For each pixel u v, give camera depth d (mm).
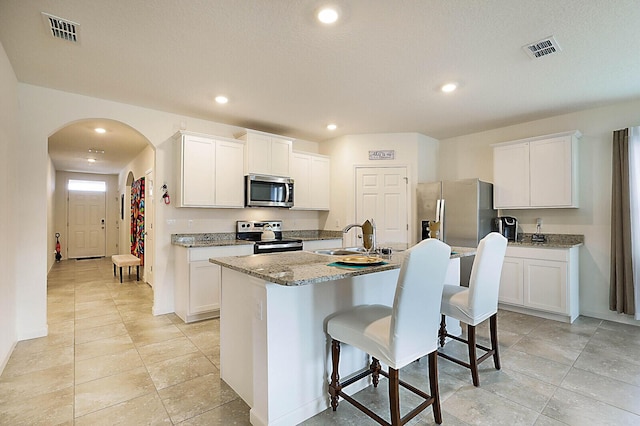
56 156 6715
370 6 1910
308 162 4934
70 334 3137
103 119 3443
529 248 3746
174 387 2178
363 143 4922
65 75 2836
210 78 2914
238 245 3855
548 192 3789
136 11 1953
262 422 1730
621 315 3504
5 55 2432
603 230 3631
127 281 5641
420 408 1681
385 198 4852
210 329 3303
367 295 2291
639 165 3324
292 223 5133
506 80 2943
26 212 2986
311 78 2916
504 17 2016
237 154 4137
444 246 1690
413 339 1626
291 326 1797
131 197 7000
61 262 8078
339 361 2055
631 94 3258
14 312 2826
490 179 4617
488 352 2395
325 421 1831
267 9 1938
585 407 1949
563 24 2084
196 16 2008
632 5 1887
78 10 1939
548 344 2910
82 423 1797
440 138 5109
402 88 3133
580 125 3799
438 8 1929
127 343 2928
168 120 3879
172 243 3906
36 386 2182
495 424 1793
